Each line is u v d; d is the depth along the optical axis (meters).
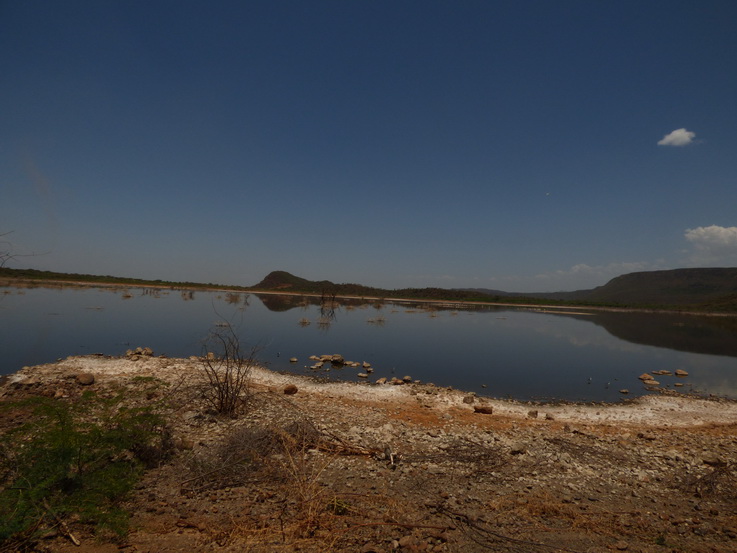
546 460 7.62
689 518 5.82
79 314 28.38
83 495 4.98
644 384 16.33
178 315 31.20
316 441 7.61
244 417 8.75
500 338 28.42
